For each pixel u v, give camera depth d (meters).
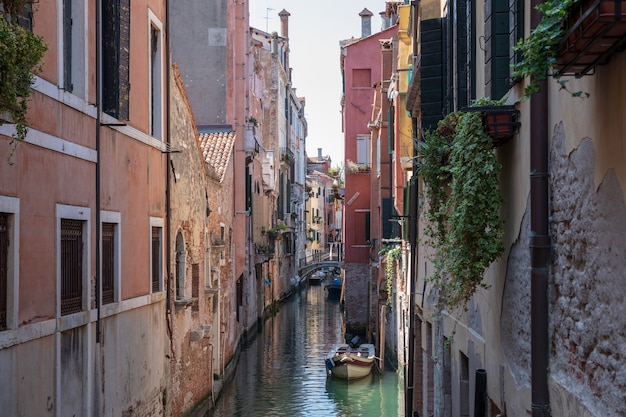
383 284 28.50
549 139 5.90
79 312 9.06
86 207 9.26
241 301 30.44
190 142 16.52
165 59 13.54
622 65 4.32
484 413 8.12
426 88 11.81
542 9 4.50
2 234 7.07
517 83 6.71
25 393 7.43
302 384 23.58
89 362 9.33
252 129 30.28
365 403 20.88
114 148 10.48
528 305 6.39
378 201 31.27
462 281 7.42
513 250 6.94
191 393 16.64
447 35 11.21
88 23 9.38
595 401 4.92
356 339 30.50
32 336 7.60
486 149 7.03
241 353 30.12
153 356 12.63
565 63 4.64
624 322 4.45
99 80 9.76
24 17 7.37
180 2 27.27
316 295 63.12
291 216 59.69
